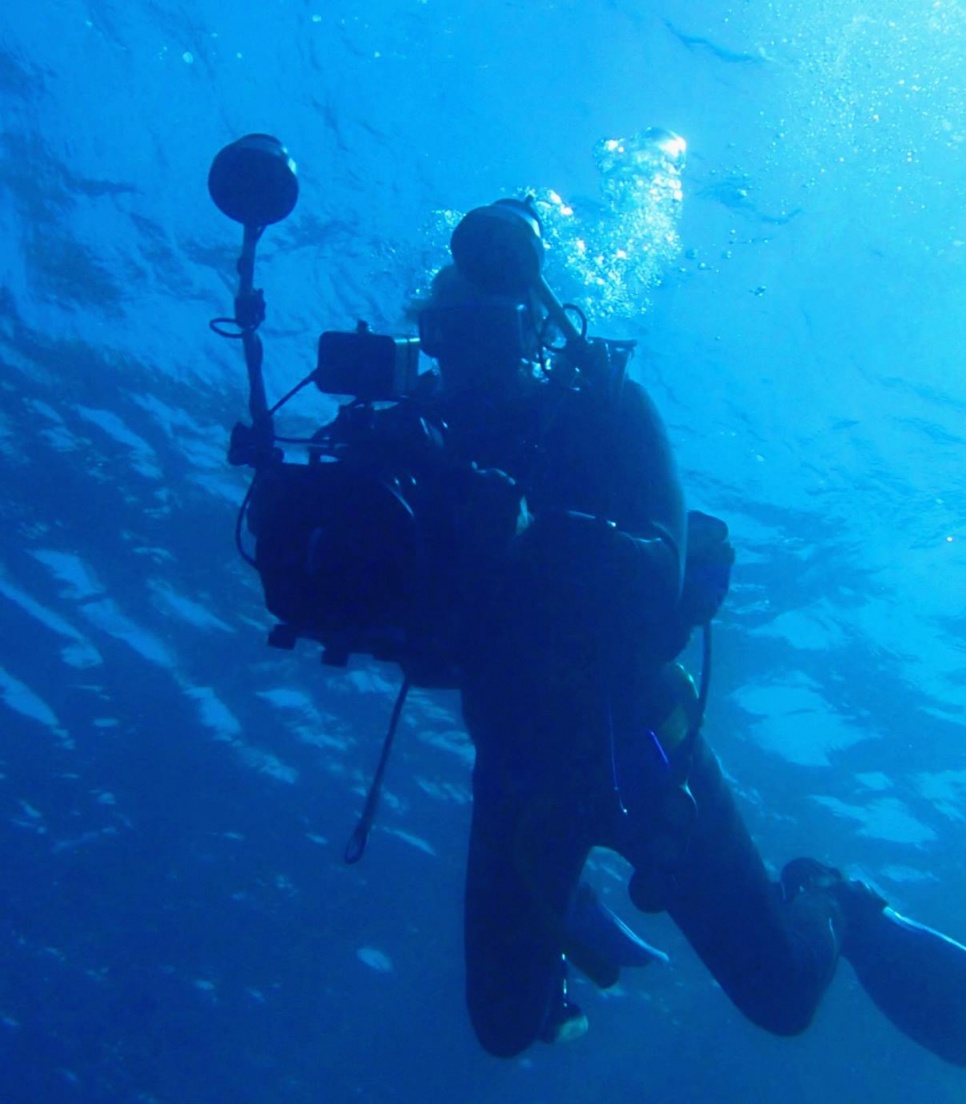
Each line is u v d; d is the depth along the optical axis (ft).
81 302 28.53
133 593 35.12
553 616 6.98
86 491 32.60
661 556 6.97
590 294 22.29
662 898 9.02
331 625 6.56
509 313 7.61
